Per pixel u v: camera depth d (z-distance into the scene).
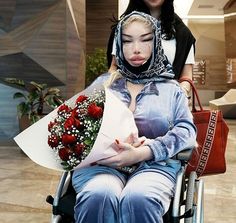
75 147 1.61
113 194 1.54
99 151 1.57
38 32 5.86
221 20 16.52
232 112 10.61
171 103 1.85
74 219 1.67
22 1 5.89
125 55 1.87
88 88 1.86
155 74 1.91
